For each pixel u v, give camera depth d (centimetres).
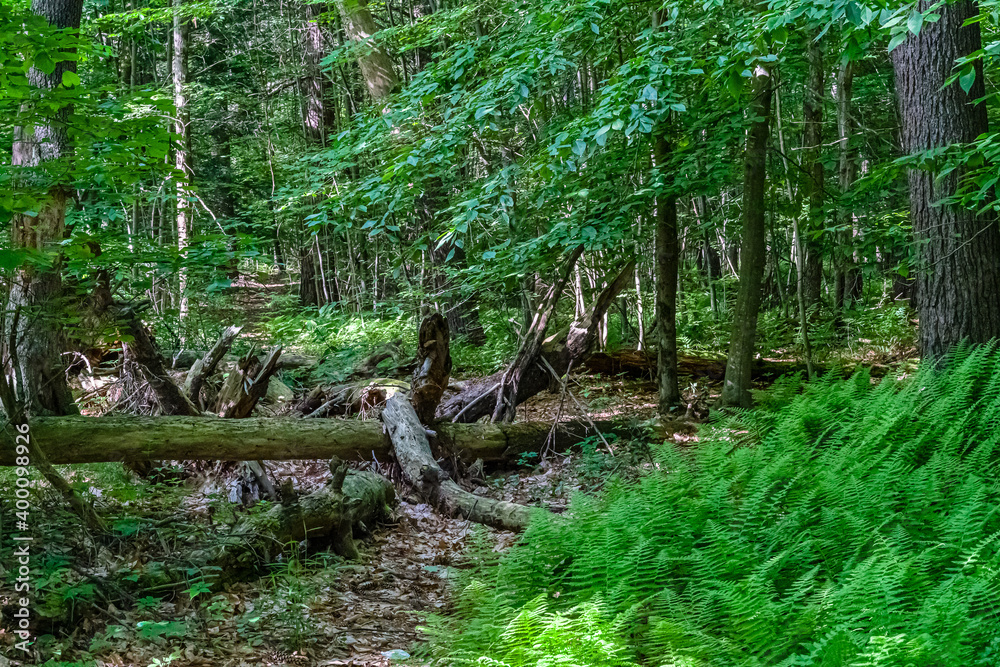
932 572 406
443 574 654
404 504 820
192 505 755
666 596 394
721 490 540
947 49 749
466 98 998
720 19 962
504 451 938
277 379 1125
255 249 696
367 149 1121
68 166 556
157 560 581
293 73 2073
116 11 1836
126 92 634
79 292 675
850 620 347
